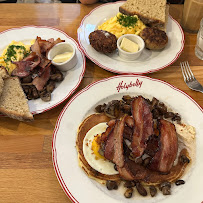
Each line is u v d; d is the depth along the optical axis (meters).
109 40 0.46
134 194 0.31
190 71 0.44
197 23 0.49
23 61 0.43
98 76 0.45
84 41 0.49
